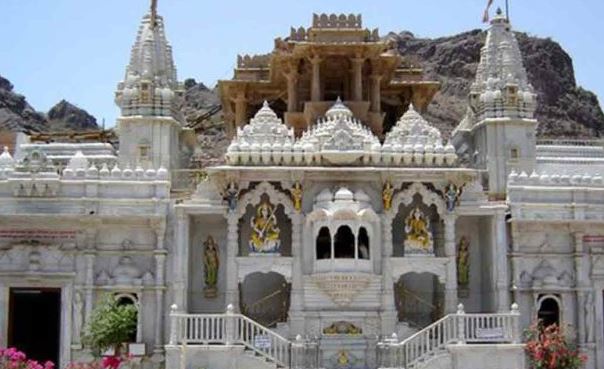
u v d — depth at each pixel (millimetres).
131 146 48188
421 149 44188
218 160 57594
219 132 90812
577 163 51969
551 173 50469
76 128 116125
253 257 43188
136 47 50125
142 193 43938
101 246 43875
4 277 43094
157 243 43656
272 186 43812
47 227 43625
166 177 44250
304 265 43312
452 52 131625
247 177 43406
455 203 44094
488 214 44656
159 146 48281
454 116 116438
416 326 44500
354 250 42625
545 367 40281
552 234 45562
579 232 45281
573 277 45312
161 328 43000
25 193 43344
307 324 42844
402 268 43562
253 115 63344
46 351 43500
